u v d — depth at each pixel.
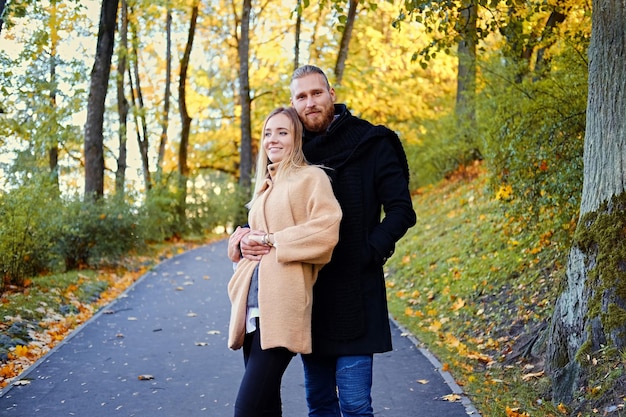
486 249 9.45
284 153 3.34
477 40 7.21
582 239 4.78
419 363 6.36
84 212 12.55
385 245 3.18
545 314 6.26
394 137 3.38
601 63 4.79
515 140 6.98
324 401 3.45
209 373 6.07
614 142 4.70
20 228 9.41
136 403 5.18
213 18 25.75
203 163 31.20
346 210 3.26
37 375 5.91
